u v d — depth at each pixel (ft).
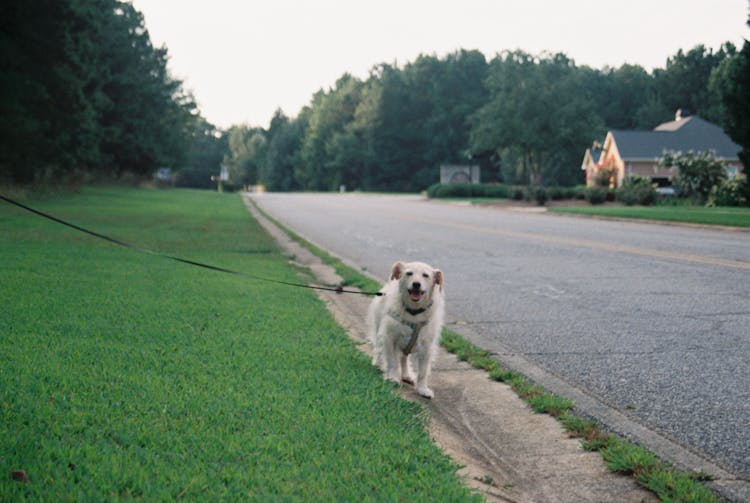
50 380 15.49
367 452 12.38
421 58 453.99
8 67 95.81
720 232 72.33
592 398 17.74
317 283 38.24
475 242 64.80
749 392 18.06
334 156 458.50
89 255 42.75
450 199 214.48
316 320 26.03
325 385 17.01
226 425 13.33
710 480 12.54
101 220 78.89
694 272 41.22
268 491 10.46
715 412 16.52
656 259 48.06
